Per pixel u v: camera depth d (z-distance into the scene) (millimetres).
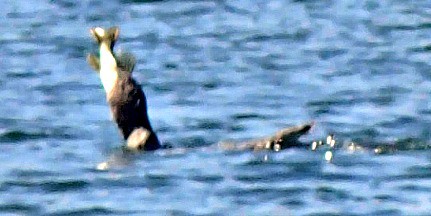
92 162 26016
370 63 35938
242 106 31203
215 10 42781
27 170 25672
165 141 27438
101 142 27516
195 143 27312
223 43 38562
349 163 25547
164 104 31516
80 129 28703
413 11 42062
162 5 43406
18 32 39781
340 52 37250
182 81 34062
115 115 25938
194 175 24984
